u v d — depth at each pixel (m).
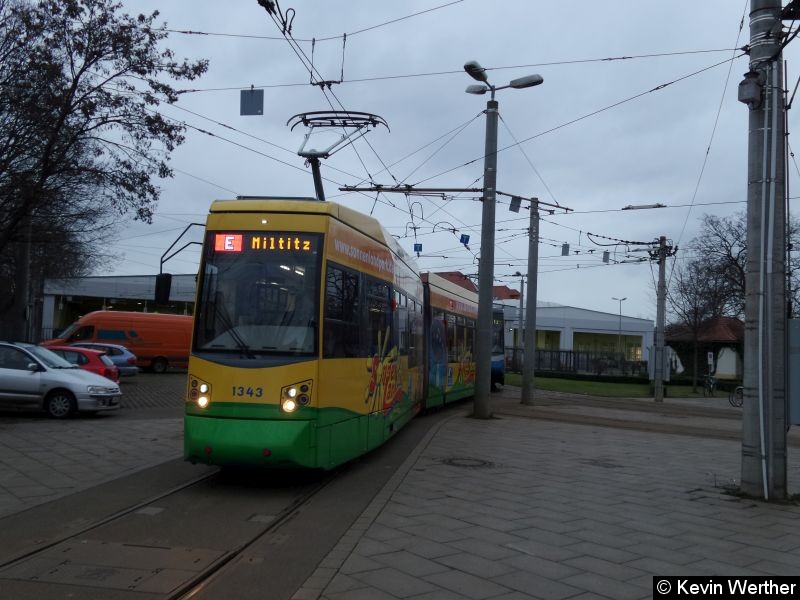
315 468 8.70
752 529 7.78
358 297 10.27
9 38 17.06
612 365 53.06
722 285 43.41
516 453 12.95
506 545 6.73
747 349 9.82
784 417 9.62
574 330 74.06
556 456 12.79
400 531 7.11
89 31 17.66
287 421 8.49
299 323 8.87
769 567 6.37
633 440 16.00
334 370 9.21
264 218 9.25
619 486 10.04
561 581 5.74
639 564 6.29
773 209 9.68
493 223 19.22
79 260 38.19
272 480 9.61
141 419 16.39
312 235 9.19
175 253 9.45
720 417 25.58
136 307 56.44
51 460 10.64
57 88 17.19
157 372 37.50
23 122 17.02
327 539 6.80
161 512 7.71
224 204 9.44
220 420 8.54
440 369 19.67
